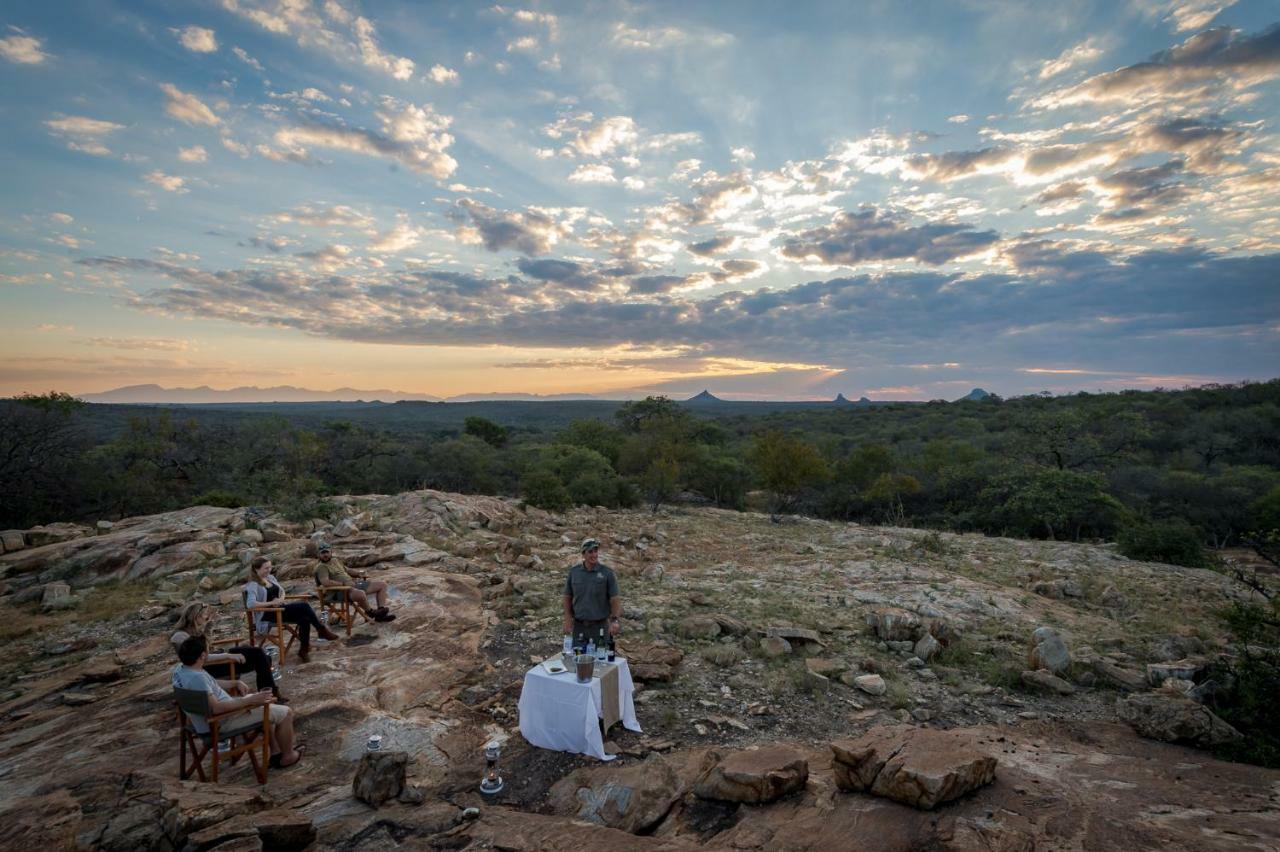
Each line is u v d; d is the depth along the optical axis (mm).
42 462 28625
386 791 4770
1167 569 18281
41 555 14445
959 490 38688
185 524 16844
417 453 52312
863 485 41875
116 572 13641
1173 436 52875
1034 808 4246
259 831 3941
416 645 8547
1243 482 34938
